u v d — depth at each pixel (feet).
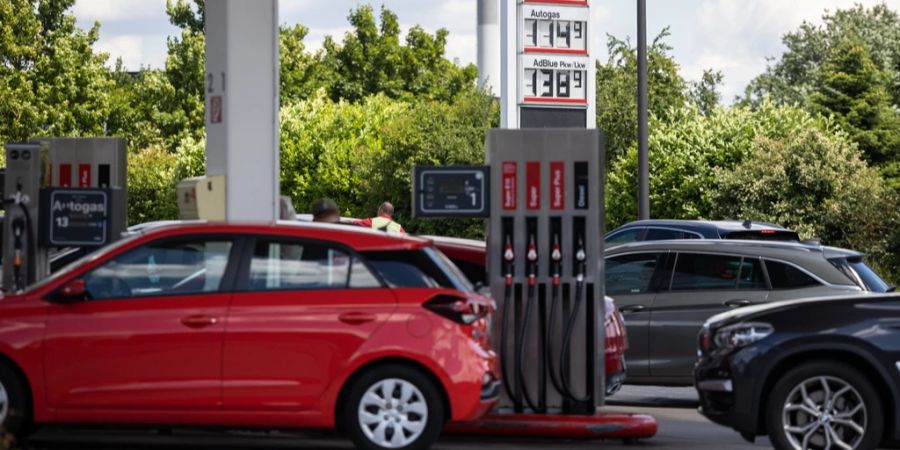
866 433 47.83
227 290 46.39
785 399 48.47
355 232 47.29
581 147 54.54
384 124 282.15
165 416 45.98
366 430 46.37
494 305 48.47
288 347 45.96
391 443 46.39
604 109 275.18
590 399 55.31
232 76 59.82
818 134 192.54
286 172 305.94
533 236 54.75
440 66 411.54
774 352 48.55
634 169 209.26
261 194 60.29
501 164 54.60
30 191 56.95
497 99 280.92
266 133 60.34
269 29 60.39
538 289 55.06
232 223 47.29
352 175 297.53
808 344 48.29
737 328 49.62
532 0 190.90
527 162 54.60
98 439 52.54
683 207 201.26
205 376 45.96
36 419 46.03
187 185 61.57
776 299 68.28
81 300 46.32
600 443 55.26
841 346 48.06
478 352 46.78
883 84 338.95
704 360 50.98
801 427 48.55
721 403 49.96
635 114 274.36
